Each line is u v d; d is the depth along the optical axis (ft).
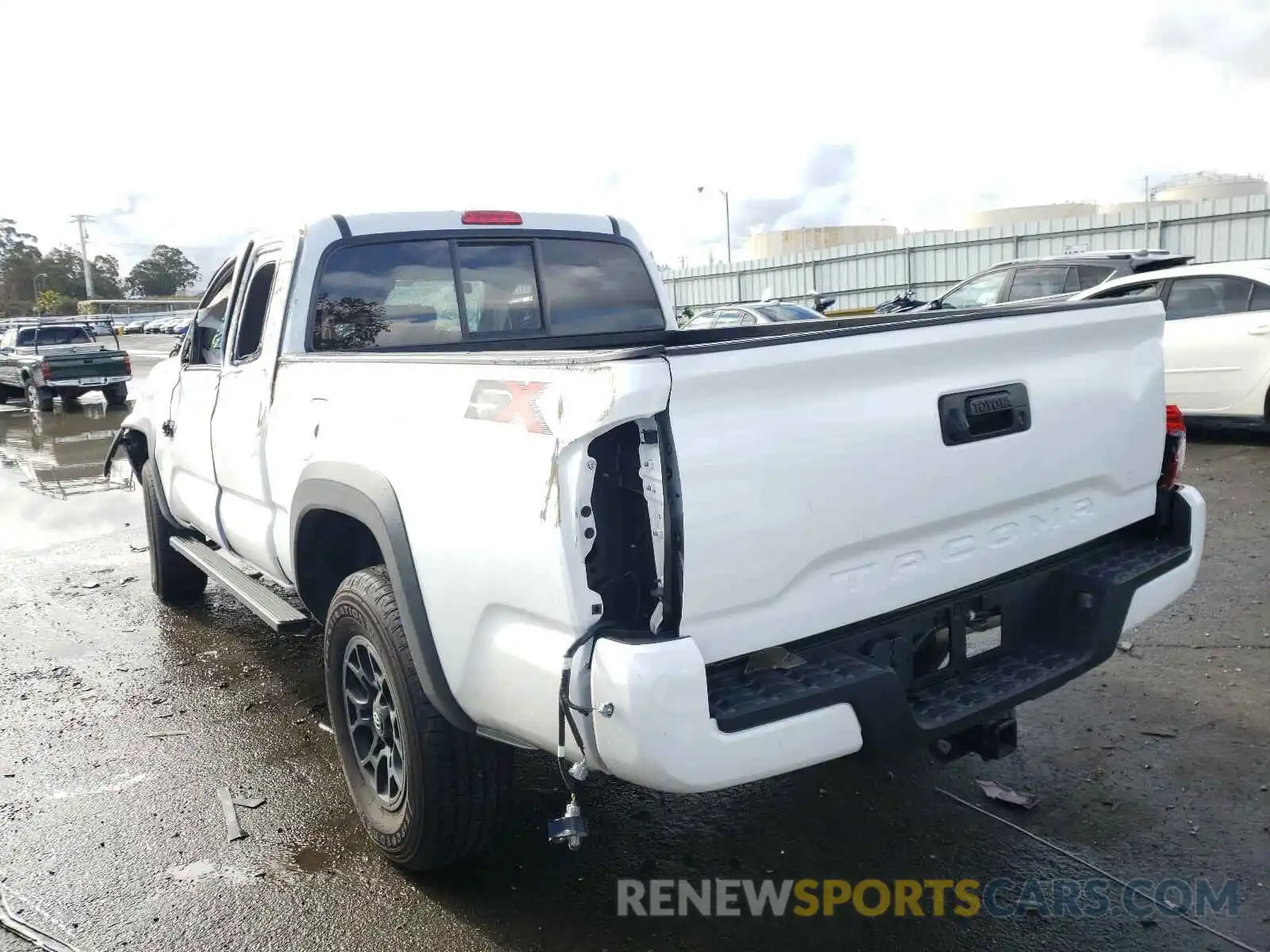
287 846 11.38
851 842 11.05
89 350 68.28
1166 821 11.05
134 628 19.65
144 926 9.93
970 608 9.75
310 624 15.20
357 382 10.46
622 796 12.29
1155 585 10.52
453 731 9.61
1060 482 10.09
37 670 17.43
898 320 10.18
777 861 10.75
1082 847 10.67
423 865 10.31
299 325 12.87
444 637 9.04
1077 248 73.36
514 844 11.24
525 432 7.92
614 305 16.06
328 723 14.79
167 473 18.49
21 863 11.17
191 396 16.44
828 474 8.23
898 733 8.40
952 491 9.11
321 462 11.01
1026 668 9.87
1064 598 10.39
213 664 17.46
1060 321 9.82
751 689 7.97
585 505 7.44
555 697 7.79
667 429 7.34
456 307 14.39
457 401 8.73
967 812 11.53
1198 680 14.64
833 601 8.54
